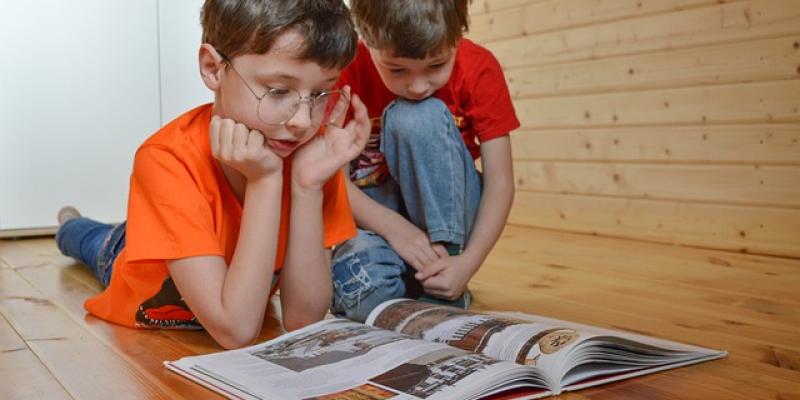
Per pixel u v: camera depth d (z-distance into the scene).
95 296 1.56
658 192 2.50
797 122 2.13
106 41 2.67
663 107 2.46
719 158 2.32
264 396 0.93
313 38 1.04
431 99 1.45
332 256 1.46
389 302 1.34
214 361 1.09
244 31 1.04
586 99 2.71
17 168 2.58
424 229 1.53
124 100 2.71
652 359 1.10
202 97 2.83
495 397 0.94
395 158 1.48
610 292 1.72
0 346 1.25
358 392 0.92
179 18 2.77
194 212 1.15
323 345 1.12
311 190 1.21
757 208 2.24
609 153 2.65
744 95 2.24
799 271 1.98
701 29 2.33
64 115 2.63
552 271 1.99
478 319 1.19
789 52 2.13
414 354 1.04
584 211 2.75
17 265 2.06
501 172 1.52
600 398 0.98
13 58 2.55
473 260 1.45
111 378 1.08
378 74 1.51
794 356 1.20
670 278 1.89
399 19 1.24
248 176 1.15
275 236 1.16
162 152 1.17
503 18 3.02
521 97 2.97
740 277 1.90
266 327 1.40
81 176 2.67
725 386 1.04
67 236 1.99
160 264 1.26
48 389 1.03
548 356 1.02
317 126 1.13
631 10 2.53
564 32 2.77
